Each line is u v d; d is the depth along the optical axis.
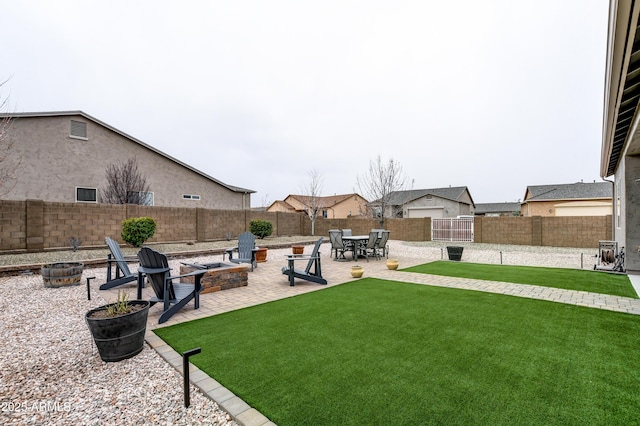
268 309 4.73
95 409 2.28
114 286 6.20
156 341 3.50
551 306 4.78
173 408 2.29
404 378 2.58
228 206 19.84
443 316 4.30
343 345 3.30
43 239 9.53
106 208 11.00
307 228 21.44
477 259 10.84
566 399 2.27
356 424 2.00
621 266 7.94
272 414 2.12
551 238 14.74
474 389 2.40
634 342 3.34
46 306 4.96
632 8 2.58
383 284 6.60
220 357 3.04
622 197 8.12
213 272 5.98
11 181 11.44
